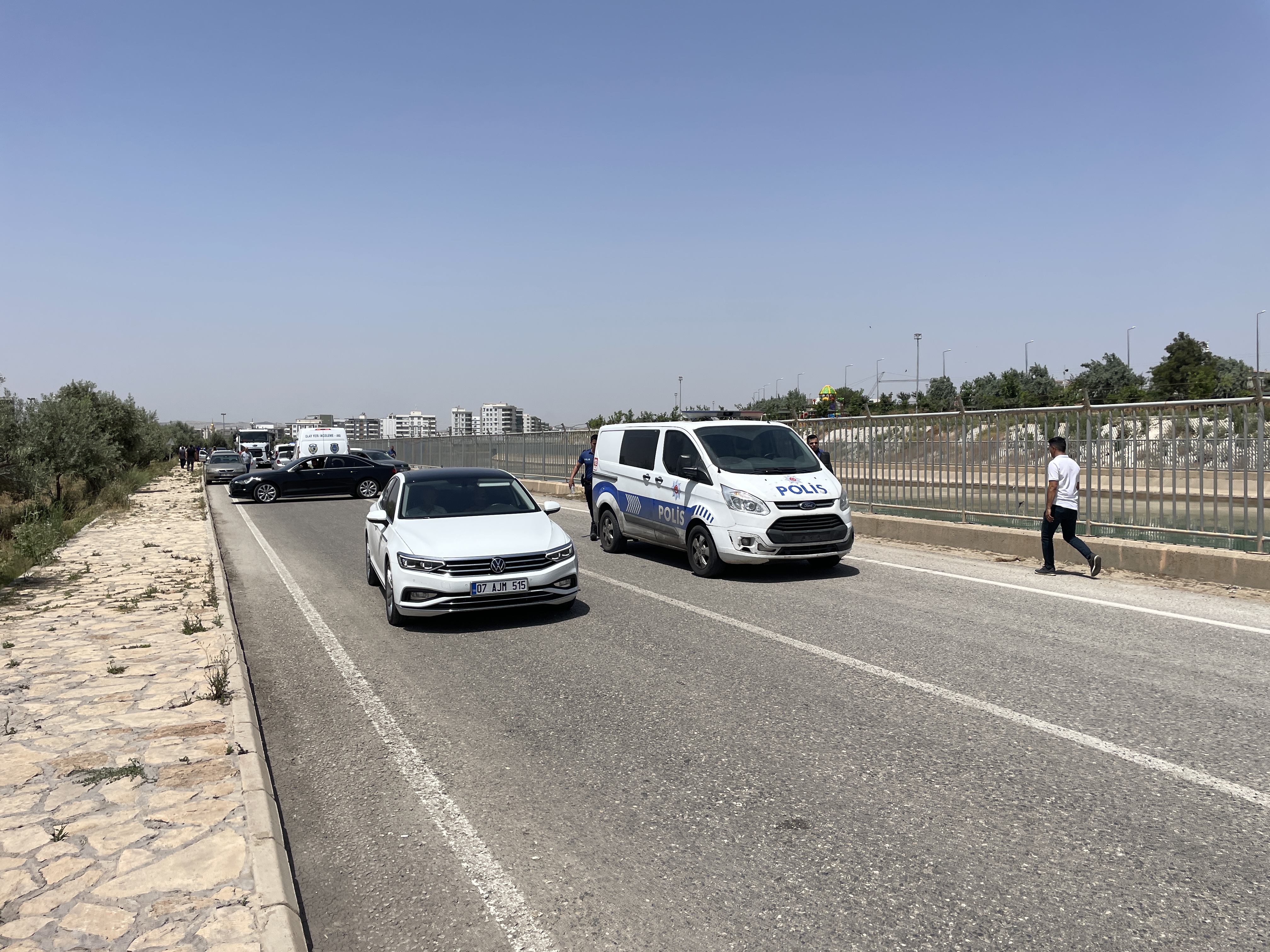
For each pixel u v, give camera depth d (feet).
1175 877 10.77
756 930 9.95
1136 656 20.95
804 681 19.54
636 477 39.65
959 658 21.13
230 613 27.89
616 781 14.35
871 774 14.28
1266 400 29.04
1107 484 34.63
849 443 48.96
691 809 13.21
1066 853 11.46
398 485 31.91
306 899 10.96
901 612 26.58
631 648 23.17
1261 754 14.58
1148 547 32.09
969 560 37.14
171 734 16.38
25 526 41.57
